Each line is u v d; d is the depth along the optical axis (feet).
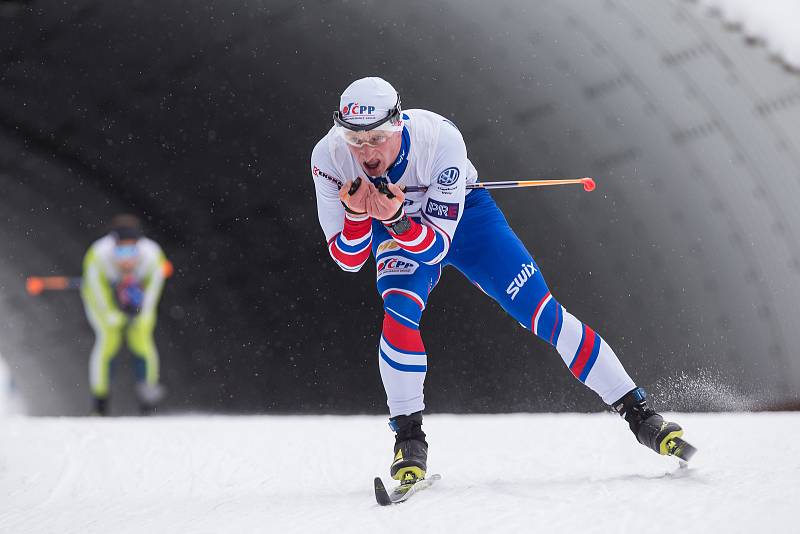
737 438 54.49
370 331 126.72
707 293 107.76
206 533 33.27
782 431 57.00
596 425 66.23
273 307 134.62
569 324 43.34
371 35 122.62
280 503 39.83
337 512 35.94
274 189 131.64
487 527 31.07
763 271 104.83
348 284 128.36
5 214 151.64
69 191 146.20
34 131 144.56
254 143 131.54
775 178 106.01
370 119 38.78
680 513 31.60
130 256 119.34
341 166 42.06
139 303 119.96
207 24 130.41
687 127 110.93
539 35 118.01
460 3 120.06
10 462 58.23
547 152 116.67
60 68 140.36
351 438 65.67
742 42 114.52
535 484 39.68
